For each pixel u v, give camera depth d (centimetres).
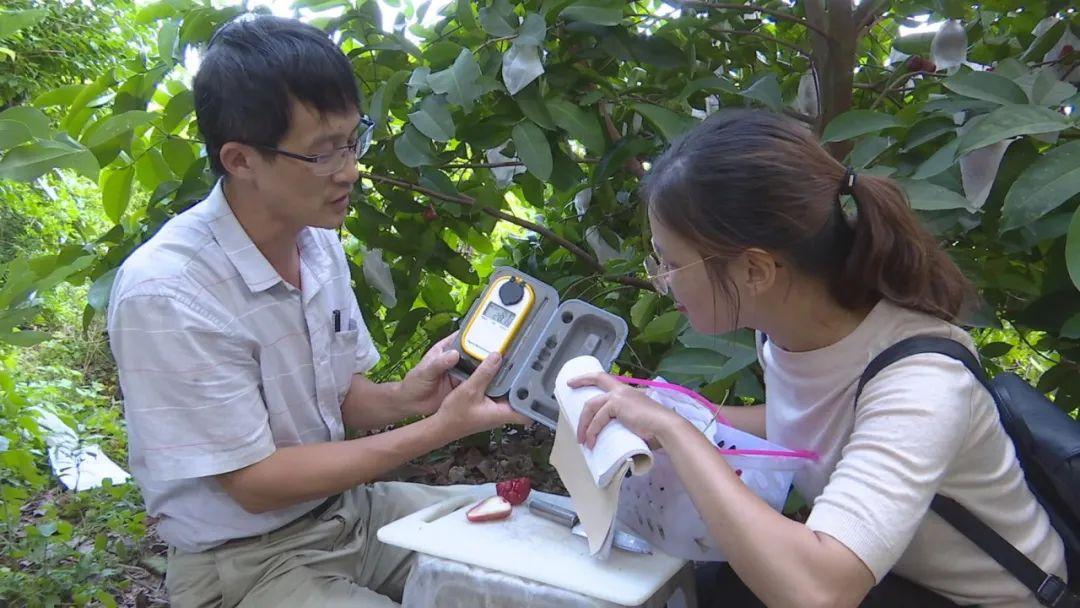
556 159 203
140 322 133
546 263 253
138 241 195
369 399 169
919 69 207
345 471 140
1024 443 116
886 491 95
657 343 214
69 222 463
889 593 115
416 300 258
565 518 131
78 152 157
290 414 150
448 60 193
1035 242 158
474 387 139
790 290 109
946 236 167
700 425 123
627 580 113
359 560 160
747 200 102
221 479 142
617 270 218
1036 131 130
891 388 102
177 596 150
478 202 213
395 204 218
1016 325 179
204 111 134
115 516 221
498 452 269
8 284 172
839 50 203
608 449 107
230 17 192
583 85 203
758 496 108
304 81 127
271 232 145
